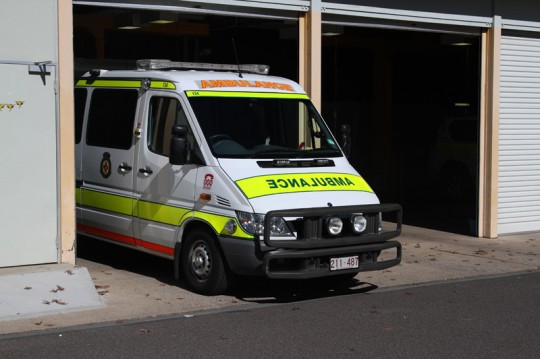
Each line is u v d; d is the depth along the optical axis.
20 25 9.73
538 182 15.41
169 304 9.01
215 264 9.19
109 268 11.08
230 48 14.07
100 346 7.35
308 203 8.98
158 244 10.00
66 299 8.87
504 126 14.91
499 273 11.40
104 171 10.93
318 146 10.27
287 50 13.05
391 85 20.44
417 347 7.40
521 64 15.11
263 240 8.69
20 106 9.77
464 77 18.97
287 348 7.32
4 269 9.67
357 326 8.13
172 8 11.23
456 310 8.91
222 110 9.76
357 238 9.16
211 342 7.50
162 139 9.99
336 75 19.42
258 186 8.99
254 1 11.83
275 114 10.10
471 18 14.36
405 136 21.06
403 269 11.54
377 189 20.59
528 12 15.02
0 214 9.67
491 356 7.16
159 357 7.03
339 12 12.70
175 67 10.77
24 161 9.80
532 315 8.71
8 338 7.61
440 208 18.97
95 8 11.55
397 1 13.38
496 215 14.79
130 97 10.67
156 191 9.98
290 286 10.17
